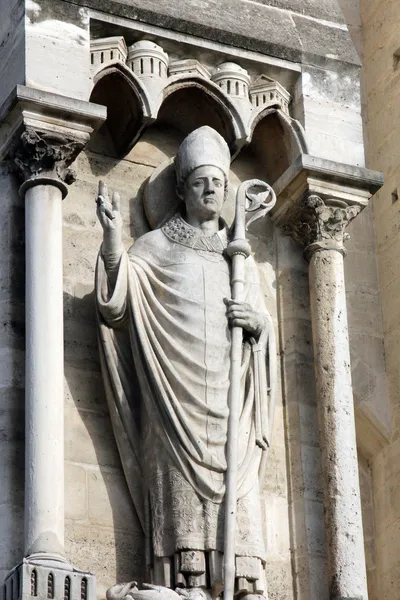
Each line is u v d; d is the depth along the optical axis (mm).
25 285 16047
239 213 16859
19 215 16453
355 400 18297
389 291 18781
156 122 17547
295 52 17734
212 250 16625
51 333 15758
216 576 15438
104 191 16094
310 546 16391
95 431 16141
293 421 16828
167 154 17516
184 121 17594
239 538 15617
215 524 15570
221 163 16828
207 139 16875
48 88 16453
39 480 15258
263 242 17516
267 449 16266
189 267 16422
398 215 18906
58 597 14750
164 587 15297
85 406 16203
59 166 16359
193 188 16719
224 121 17406
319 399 16781
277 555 16328
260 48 17594
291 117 17672
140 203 17219
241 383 16281
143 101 16922
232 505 15555
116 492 15992
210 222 16781
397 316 18578
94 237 16891
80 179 17078
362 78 19797
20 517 15398
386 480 18219
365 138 19531
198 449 15703
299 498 16562
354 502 16391
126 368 16203
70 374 16234
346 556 16203
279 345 17156
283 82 17750
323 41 18016
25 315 15938
